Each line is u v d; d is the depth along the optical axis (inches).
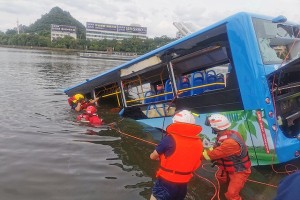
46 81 837.8
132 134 371.6
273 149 248.7
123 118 442.0
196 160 188.4
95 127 395.5
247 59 254.8
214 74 346.3
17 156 282.4
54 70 1236.5
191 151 185.3
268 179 255.3
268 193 232.7
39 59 2046.0
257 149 257.1
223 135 219.9
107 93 520.1
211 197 223.0
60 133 362.3
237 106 269.9
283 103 271.0
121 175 255.0
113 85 494.0
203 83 342.0
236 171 217.6
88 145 326.0
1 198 208.2
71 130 377.4
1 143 314.0
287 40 292.0
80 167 266.8
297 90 282.8
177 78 353.4
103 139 349.1
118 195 221.0
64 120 422.0
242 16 259.1
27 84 745.0
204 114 301.3
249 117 257.8
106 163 279.1
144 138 357.1
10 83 740.7
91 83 494.6
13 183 230.5
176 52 325.4
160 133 374.9
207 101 296.7
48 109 481.7
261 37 265.3
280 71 243.6
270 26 277.6
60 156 289.4
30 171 252.4
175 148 184.1
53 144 322.0
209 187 238.1
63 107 501.4
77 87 527.5
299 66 265.3
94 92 518.3
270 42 274.4
